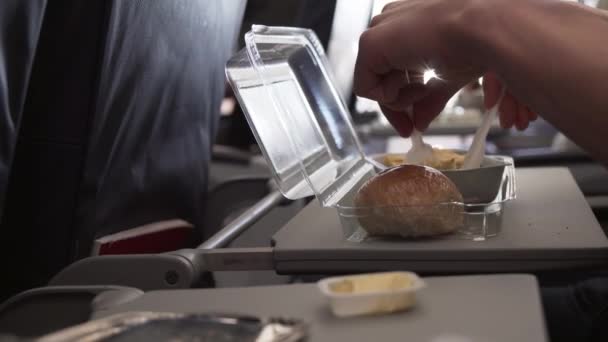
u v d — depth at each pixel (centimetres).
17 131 83
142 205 108
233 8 128
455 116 251
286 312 66
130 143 100
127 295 73
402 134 106
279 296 70
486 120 105
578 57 77
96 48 86
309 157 98
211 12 116
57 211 89
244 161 208
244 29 183
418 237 88
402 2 92
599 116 76
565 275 110
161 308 70
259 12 182
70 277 84
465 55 83
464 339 60
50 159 88
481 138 105
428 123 105
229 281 114
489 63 81
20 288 91
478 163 104
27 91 87
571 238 87
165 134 111
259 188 152
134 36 92
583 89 76
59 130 88
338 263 85
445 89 102
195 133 122
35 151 88
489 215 88
